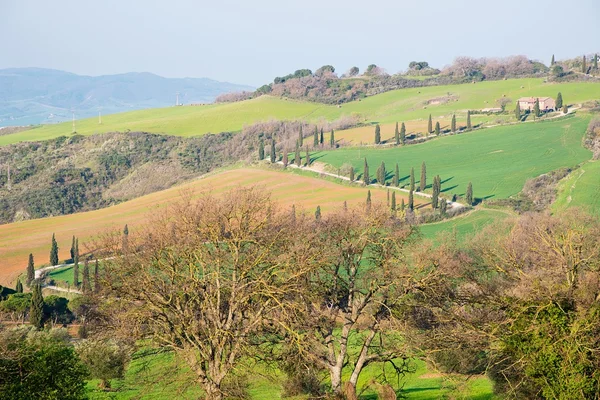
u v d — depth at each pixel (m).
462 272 53.22
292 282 45.41
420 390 55.72
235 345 43.44
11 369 39.34
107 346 56.06
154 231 49.84
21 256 183.00
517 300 43.94
